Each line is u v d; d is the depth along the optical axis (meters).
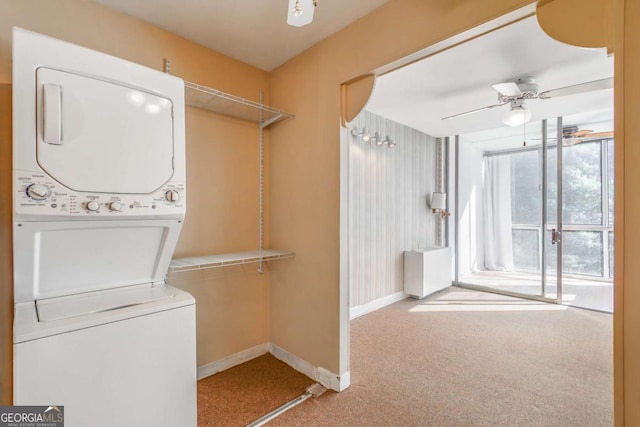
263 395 1.92
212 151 2.15
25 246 1.14
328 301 2.02
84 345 1.09
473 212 4.98
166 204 1.41
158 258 1.55
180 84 1.48
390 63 1.68
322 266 2.06
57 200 1.13
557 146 4.07
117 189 1.27
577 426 1.68
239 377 2.12
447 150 5.02
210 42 2.04
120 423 1.17
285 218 2.34
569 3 1.16
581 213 4.29
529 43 2.08
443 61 2.34
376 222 3.82
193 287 2.07
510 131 4.50
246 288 2.36
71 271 1.32
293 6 1.11
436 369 2.29
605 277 4.28
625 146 0.94
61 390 1.05
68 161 1.15
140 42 1.80
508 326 3.21
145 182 1.35
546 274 4.17
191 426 1.36
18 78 1.06
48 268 1.25
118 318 1.17
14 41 1.05
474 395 1.96
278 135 2.40
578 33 1.15
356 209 3.53
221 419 1.70
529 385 2.07
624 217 0.95
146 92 1.36
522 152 4.43
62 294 1.32
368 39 1.76
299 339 2.23
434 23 1.48
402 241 4.28
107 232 1.32
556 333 3.01
